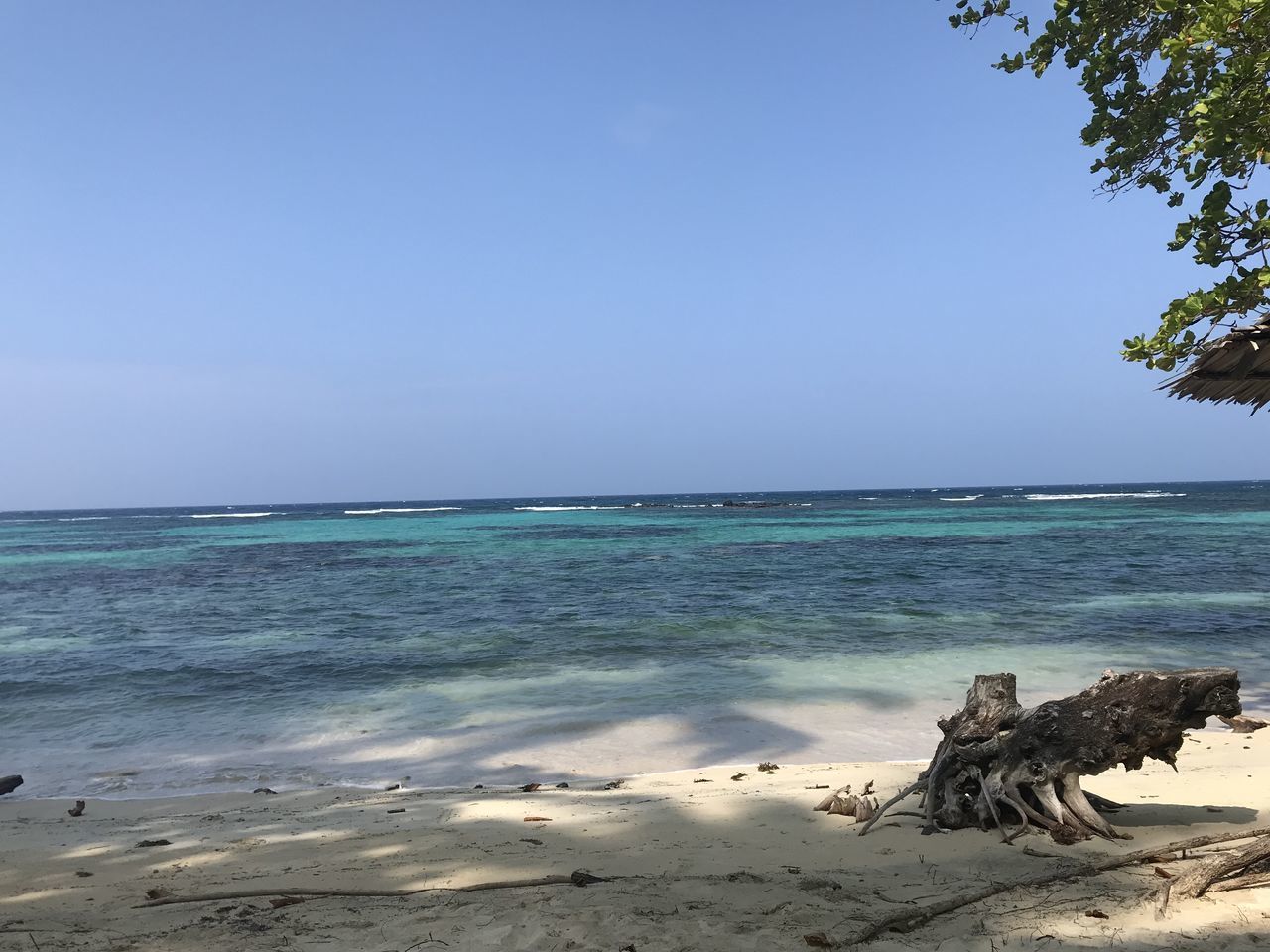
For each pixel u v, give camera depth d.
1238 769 6.71
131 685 11.88
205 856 5.22
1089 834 4.80
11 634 17.02
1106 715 4.88
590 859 4.85
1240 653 12.74
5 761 8.47
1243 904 3.45
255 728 9.59
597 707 10.12
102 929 3.83
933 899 3.87
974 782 5.24
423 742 8.90
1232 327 3.58
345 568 31.31
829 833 5.30
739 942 3.35
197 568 32.75
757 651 13.53
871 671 11.82
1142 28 5.34
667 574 26.62
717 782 7.06
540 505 180.38
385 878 4.60
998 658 12.52
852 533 49.78
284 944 3.51
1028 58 5.84
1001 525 55.41
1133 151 5.30
